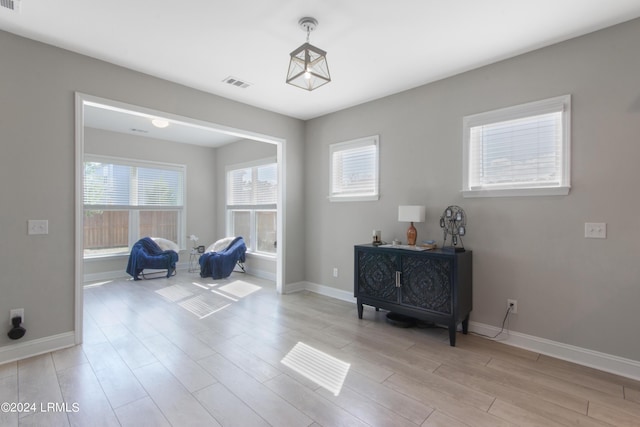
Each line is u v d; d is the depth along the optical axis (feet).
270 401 6.88
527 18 7.88
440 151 11.42
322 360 8.75
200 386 7.43
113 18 7.95
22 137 8.71
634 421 6.30
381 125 13.21
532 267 9.44
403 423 6.20
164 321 11.68
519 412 6.56
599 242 8.39
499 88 10.06
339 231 14.87
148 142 20.39
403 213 11.38
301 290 16.31
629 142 7.98
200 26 8.31
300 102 13.83
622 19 7.91
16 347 8.63
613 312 8.21
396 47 9.29
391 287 11.04
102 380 7.66
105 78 10.11
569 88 8.79
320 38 8.85
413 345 9.75
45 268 9.09
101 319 11.83
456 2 7.30
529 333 9.49
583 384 7.62
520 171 9.71
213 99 12.84
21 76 8.70
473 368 8.36
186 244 22.07
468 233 10.70
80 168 9.63
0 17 7.87
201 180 22.90
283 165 15.53
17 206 8.66
